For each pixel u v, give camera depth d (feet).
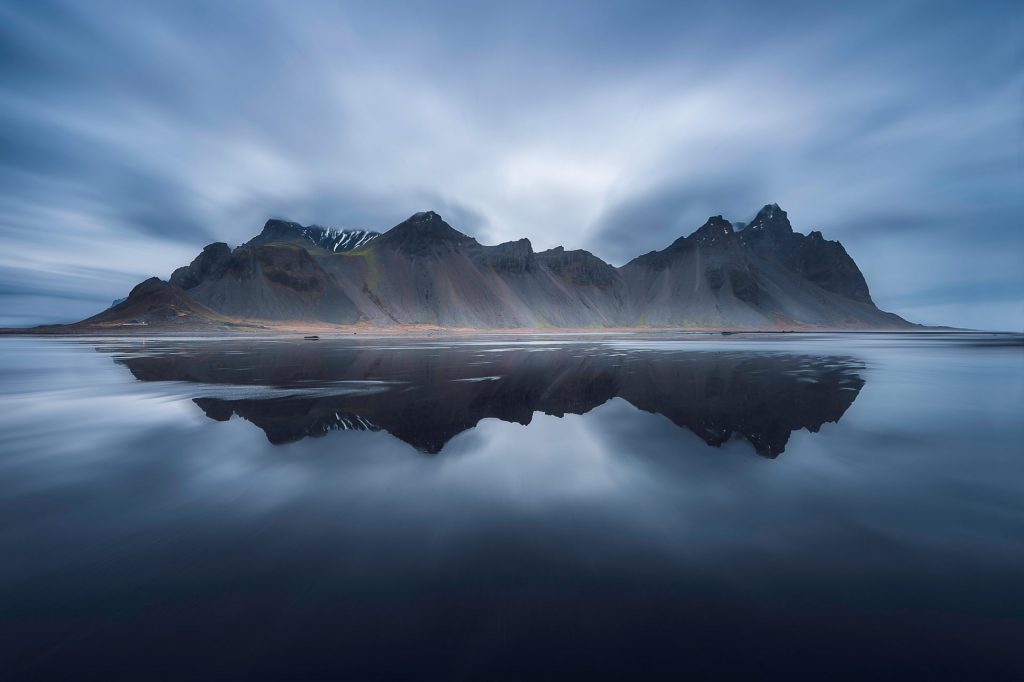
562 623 14.19
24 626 14.12
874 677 11.96
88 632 13.87
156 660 12.73
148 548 19.04
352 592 15.87
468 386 68.18
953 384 71.10
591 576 16.92
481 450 34.40
